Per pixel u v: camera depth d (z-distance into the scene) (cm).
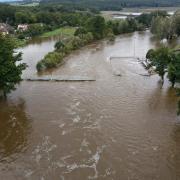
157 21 16538
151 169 4709
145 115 6412
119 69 9812
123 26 17800
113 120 6209
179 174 4600
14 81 7112
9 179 4531
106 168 4741
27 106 6931
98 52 12362
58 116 6419
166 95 7500
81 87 8131
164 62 8138
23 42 15175
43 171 4691
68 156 5053
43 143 5444
